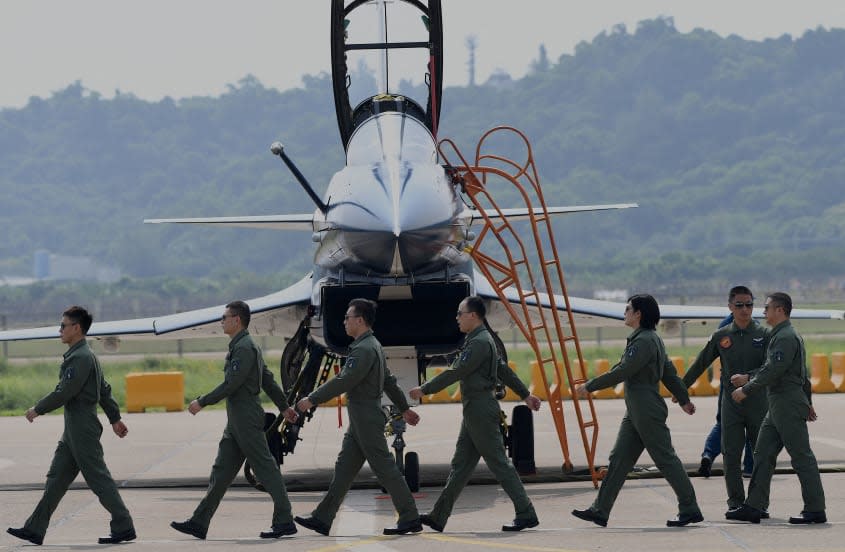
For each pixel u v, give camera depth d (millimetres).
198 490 50594
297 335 50875
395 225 41125
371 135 48000
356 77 55125
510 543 33875
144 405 99312
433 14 51219
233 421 35500
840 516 38031
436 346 44688
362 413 35188
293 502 46000
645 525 37500
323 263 44688
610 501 36281
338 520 40375
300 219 52844
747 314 38250
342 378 34812
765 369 35969
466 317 35594
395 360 45500
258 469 35688
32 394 112375
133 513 43500
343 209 42531
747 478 48375
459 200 45188
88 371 35219
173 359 146500
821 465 52406
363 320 35188
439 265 43750
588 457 48156
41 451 68438
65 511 44188
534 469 51281
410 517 35781
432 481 50719
